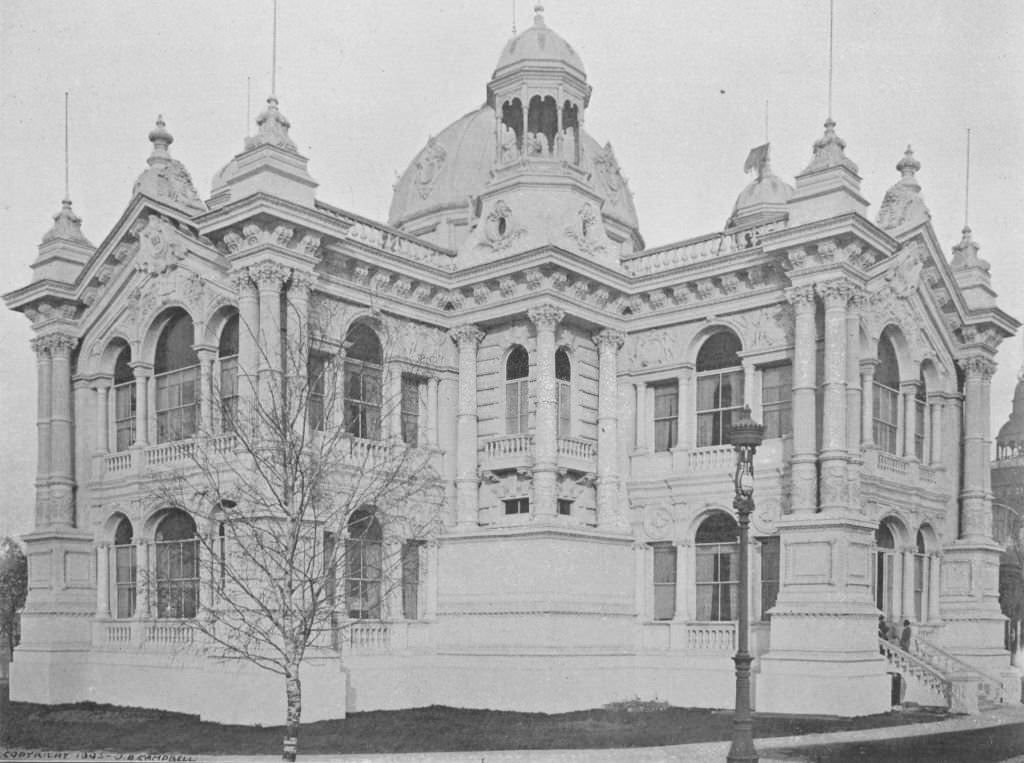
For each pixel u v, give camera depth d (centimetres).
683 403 3475
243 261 2931
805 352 3089
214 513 2877
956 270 3919
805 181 3136
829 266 3044
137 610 3309
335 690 2831
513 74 3575
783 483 3177
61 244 3738
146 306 3434
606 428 3509
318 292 3133
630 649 3381
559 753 2289
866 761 2152
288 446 2500
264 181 2894
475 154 4544
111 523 3503
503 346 3488
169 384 3431
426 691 3266
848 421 3030
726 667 3150
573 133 3638
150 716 2909
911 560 3462
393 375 3356
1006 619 3709
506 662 3125
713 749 2339
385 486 2805
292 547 2203
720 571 3347
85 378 3653
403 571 3272
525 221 3444
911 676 3030
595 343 3578
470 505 3419
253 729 2627
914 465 3531
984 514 3741
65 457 3622
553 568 3134
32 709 3169
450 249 3647
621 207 4759
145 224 3434
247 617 2681
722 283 3384
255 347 2888
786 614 2952
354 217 3319
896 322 3481
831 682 2819
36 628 3469
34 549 3572
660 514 3450
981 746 2352
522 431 3438
